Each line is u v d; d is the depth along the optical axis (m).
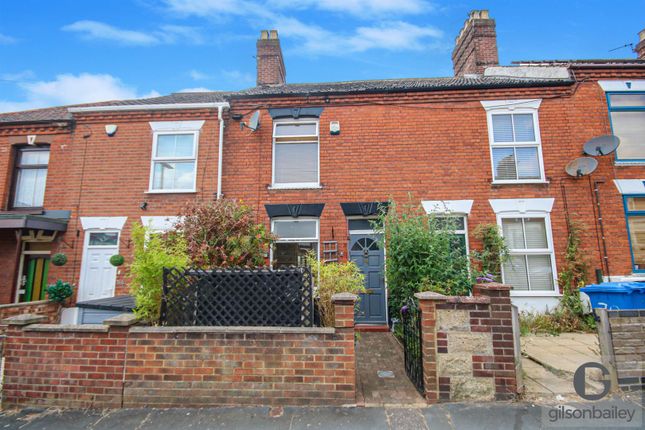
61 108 11.20
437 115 8.77
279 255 8.37
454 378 3.91
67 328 4.11
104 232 8.70
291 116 9.01
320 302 4.88
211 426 3.50
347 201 8.45
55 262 8.24
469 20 12.09
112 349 4.05
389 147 8.68
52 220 8.36
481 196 8.27
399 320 6.69
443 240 6.40
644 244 8.00
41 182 9.35
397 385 4.44
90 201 8.77
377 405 3.86
